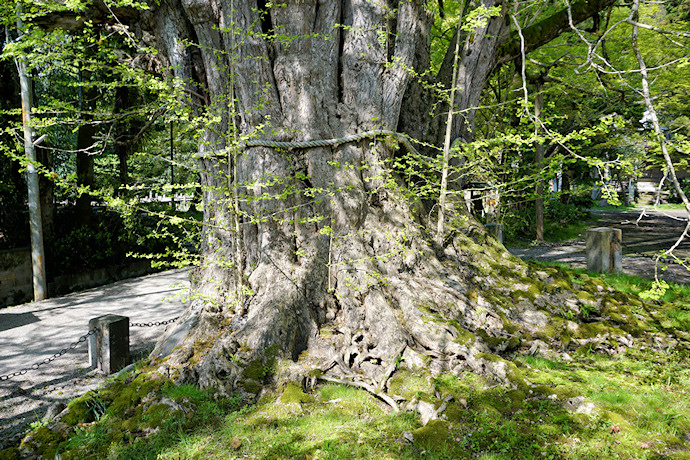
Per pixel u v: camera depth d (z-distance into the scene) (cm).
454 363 474
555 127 1548
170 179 2073
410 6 635
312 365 485
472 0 742
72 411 423
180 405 414
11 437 435
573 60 1202
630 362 528
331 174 587
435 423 383
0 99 1098
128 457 360
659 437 369
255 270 565
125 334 605
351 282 538
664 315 649
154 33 629
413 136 721
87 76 1230
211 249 616
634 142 1573
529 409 408
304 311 536
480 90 785
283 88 595
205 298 531
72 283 1103
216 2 580
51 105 556
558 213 1972
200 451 362
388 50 658
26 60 561
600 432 374
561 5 1198
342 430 384
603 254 945
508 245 1570
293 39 584
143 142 1574
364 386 449
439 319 518
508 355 535
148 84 484
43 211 1111
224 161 541
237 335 495
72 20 632
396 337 493
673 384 469
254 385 446
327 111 601
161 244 1373
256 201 572
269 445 365
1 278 957
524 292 632
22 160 492
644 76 398
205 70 628
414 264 594
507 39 848
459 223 714
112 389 458
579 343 570
